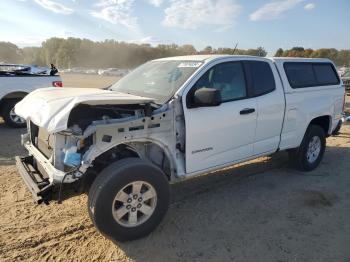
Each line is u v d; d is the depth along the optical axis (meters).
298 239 3.89
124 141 3.68
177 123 4.06
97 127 3.46
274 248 3.71
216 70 4.51
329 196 5.10
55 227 4.02
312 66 6.09
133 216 3.67
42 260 3.41
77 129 3.46
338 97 6.50
